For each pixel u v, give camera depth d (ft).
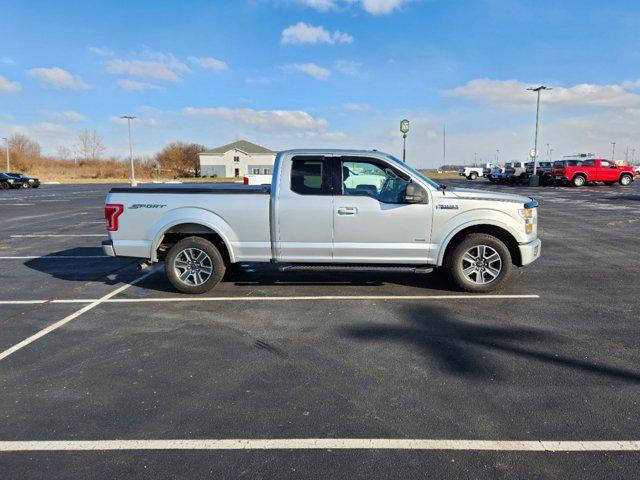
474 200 18.84
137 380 11.69
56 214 56.18
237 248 19.35
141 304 18.39
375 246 19.03
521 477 7.93
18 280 22.70
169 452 8.72
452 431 9.30
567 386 11.16
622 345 13.69
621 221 43.75
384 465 8.27
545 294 19.30
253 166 279.69
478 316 16.49
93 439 9.15
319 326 15.61
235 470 8.19
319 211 18.83
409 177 19.01
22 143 277.64
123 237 19.61
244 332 15.10
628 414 9.88
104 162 279.90
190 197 19.30
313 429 9.42
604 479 7.88
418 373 11.94
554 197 73.05
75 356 13.24
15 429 9.52
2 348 13.85
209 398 10.74
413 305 17.93
